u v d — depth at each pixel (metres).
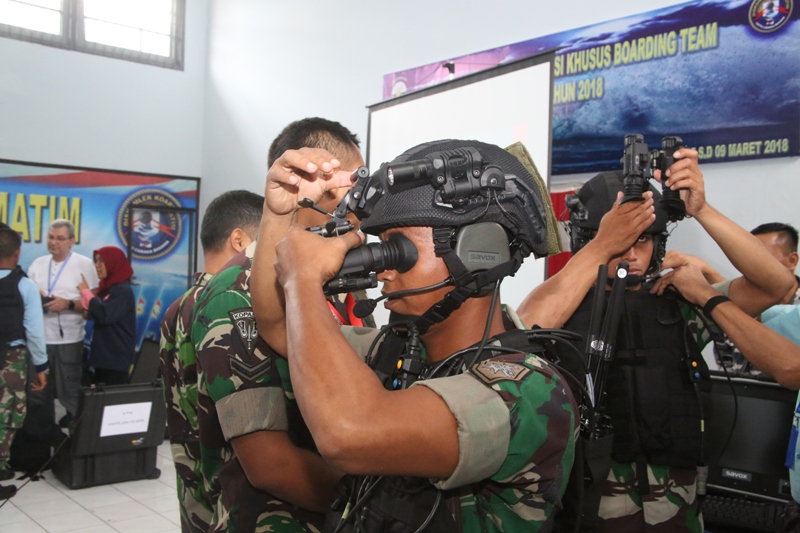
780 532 1.57
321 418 0.65
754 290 1.46
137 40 6.09
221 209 1.60
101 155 5.85
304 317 0.71
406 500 0.79
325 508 1.02
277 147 1.28
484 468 0.68
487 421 0.68
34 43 5.56
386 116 3.49
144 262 6.04
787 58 2.51
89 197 5.78
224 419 1.01
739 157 2.65
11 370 3.79
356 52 4.73
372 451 0.64
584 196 1.55
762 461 1.65
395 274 0.80
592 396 0.97
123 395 3.90
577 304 1.25
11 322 3.79
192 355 1.24
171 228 6.20
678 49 2.81
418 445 0.66
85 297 4.71
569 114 3.20
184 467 1.32
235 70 6.02
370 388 0.67
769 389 1.66
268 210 0.93
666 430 1.40
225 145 6.10
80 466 3.86
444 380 0.72
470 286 0.77
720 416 1.72
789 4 2.50
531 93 2.65
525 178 0.84
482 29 3.76
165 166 6.20
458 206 0.76
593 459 0.94
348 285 0.77
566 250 3.04
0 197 5.37
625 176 1.27
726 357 2.35
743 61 2.63
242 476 1.07
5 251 3.83
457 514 0.76
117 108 5.95
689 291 1.47
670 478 1.42
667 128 2.86
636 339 1.46
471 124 2.94
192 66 6.36
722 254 2.71
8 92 5.43
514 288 3.04
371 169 3.58
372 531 0.81
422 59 4.18
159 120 6.18
